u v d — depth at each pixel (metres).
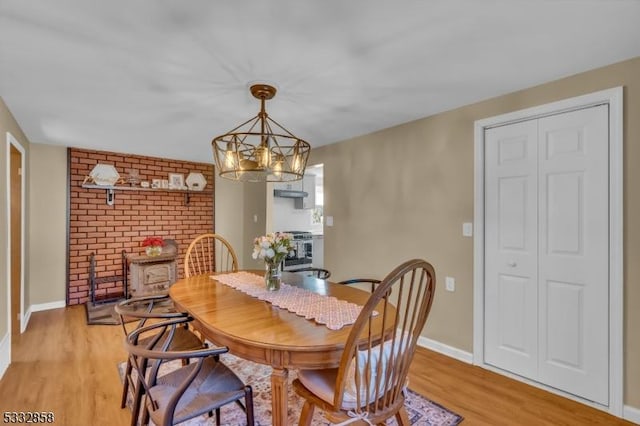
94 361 2.61
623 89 1.91
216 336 1.56
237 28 1.55
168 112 2.75
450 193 2.74
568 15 1.47
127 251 4.66
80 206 4.29
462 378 2.38
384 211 3.28
